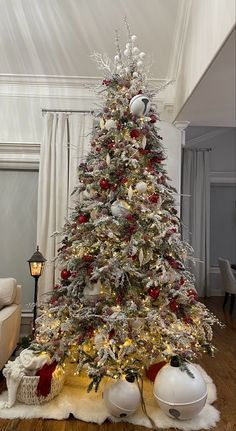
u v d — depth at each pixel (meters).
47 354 2.45
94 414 2.22
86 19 3.47
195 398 2.14
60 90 4.10
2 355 2.66
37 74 4.02
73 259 2.59
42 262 3.16
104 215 2.58
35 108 4.07
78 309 2.49
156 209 2.64
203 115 3.78
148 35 3.65
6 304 3.08
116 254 2.51
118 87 2.82
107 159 2.67
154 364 2.60
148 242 2.54
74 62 3.89
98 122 2.99
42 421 2.19
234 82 2.93
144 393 2.49
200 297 6.65
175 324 2.46
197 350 2.64
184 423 2.17
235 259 7.08
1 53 3.79
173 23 3.54
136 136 2.69
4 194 4.16
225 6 2.30
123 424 2.17
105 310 2.40
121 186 2.65
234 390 2.67
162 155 2.90
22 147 4.02
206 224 6.78
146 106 2.70
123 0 3.32
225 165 7.02
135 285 2.55
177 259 2.72
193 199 6.77
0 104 4.06
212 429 2.13
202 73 2.80
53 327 2.51
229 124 4.07
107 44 3.71
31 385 2.30
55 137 3.91
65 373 2.65
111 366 2.27
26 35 3.60
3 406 2.28
